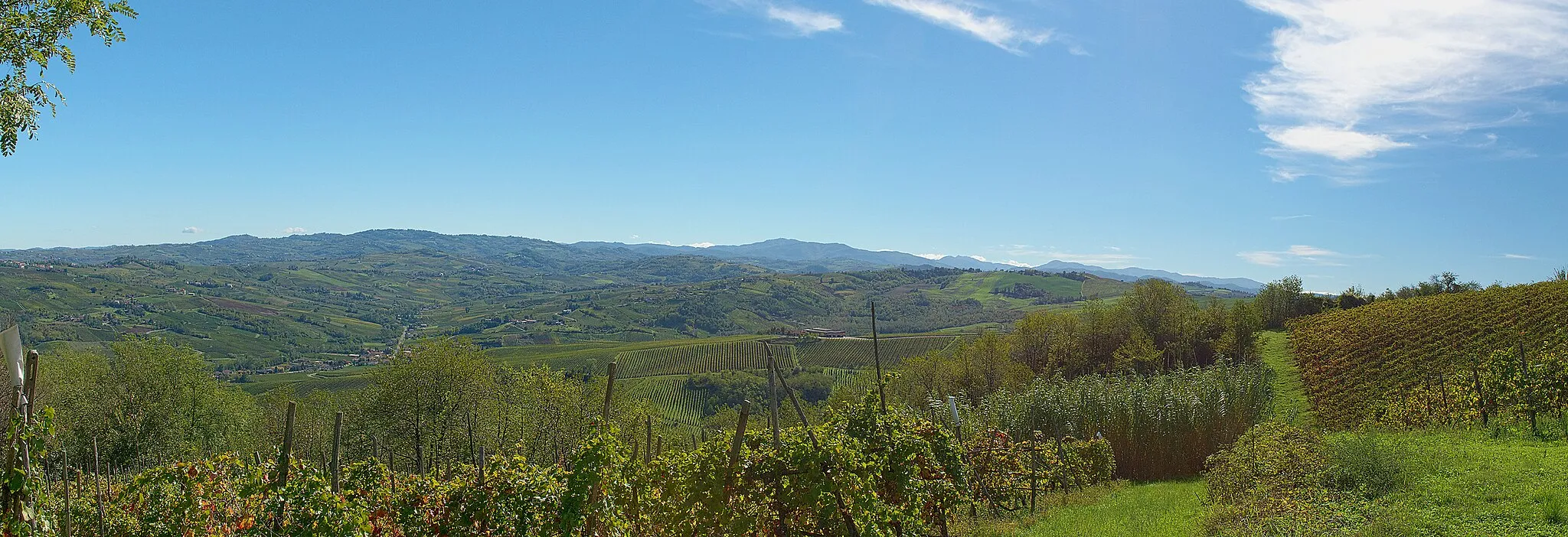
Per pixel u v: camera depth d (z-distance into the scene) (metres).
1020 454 21.31
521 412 41.34
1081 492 23.22
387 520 11.48
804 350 96.06
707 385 87.50
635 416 41.62
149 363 44.97
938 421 19.19
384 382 40.22
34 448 7.62
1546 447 15.98
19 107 9.79
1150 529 14.20
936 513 14.50
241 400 53.28
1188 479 27.80
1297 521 11.66
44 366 42.91
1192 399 30.75
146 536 11.18
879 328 167.00
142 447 42.75
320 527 9.65
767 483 10.54
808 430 10.75
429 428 39.56
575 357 111.75
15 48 9.95
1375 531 10.48
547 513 10.29
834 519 10.65
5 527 7.51
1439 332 56.78
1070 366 75.12
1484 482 12.47
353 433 41.44
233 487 11.77
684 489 10.74
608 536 10.50
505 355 121.19
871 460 11.65
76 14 10.30
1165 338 76.69
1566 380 21.98
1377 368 53.25
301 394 97.19
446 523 10.77
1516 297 58.47
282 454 10.00
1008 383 57.84
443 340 41.19
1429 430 24.36
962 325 161.62
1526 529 10.13
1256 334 74.25
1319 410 46.31
